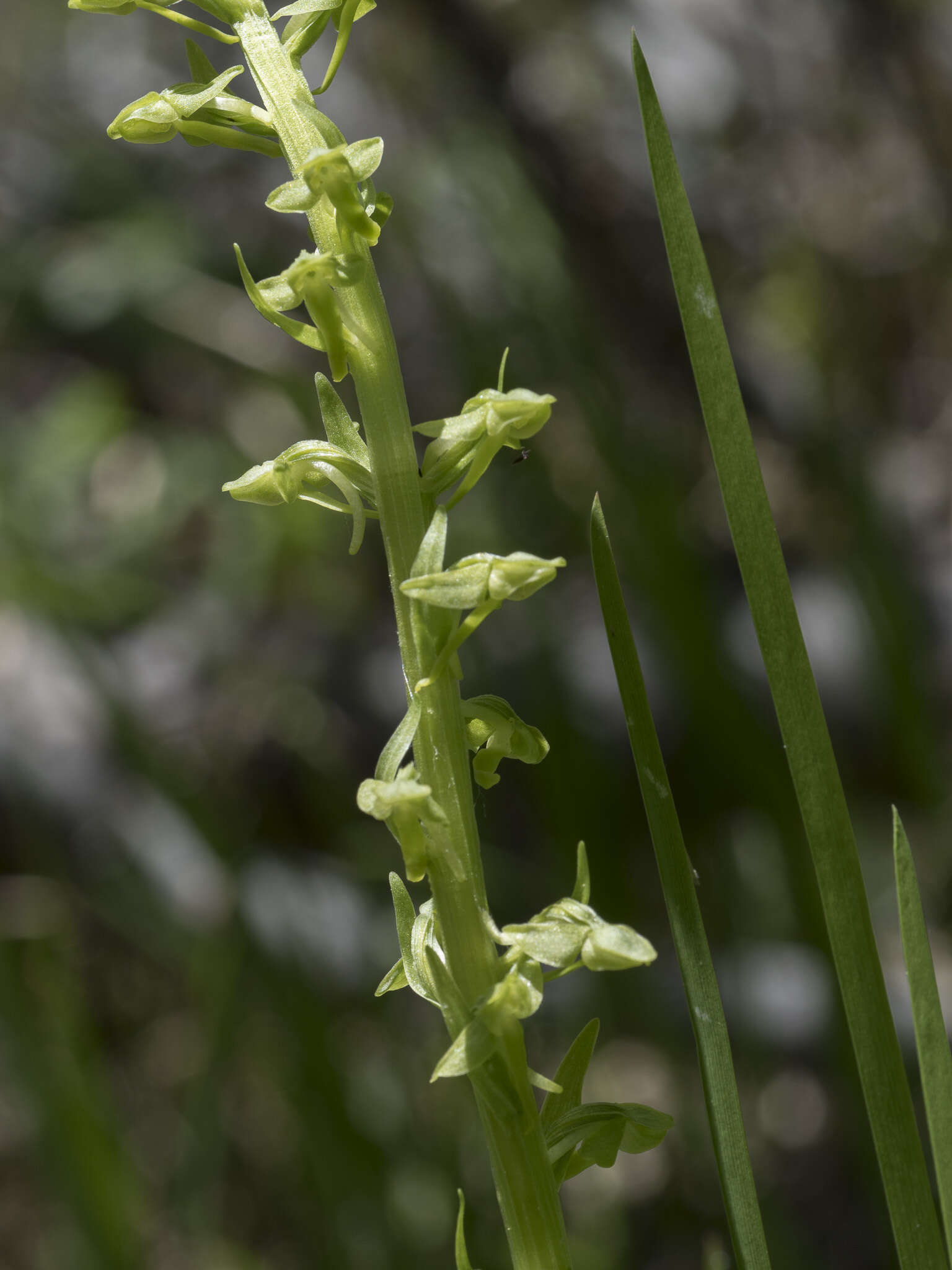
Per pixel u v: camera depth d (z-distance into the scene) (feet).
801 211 4.27
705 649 2.60
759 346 4.11
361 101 3.77
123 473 4.32
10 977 2.45
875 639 2.90
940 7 4.00
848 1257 2.72
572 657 2.99
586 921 1.46
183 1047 3.36
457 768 1.47
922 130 4.05
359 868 3.00
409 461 1.47
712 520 3.34
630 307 3.59
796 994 2.74
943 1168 1.44
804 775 1.45
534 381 2.95
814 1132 2.94
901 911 1.44
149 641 3.38
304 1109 2.55
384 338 1.47
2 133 4.12
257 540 3.72
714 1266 1.50
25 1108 2.78
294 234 4.08
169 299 3.73
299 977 2.59
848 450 3.14
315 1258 2.53
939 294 4.17
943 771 2.87
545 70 3.82
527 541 3.06
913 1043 2.73
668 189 1.44
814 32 4.10
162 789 2.63
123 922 2.87
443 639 1.46
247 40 1.48
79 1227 2.39
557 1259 1.47
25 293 3.83
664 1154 3.25
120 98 4.37
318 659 3.42
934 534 3.62
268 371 3.24
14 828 2.81
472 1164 2.79
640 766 1.47
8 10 4.35
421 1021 2.98
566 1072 1.51
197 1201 2.57
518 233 3.07
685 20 4.13
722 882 2.88
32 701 2.88
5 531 2.89
